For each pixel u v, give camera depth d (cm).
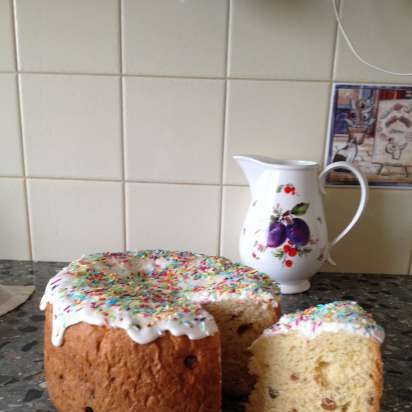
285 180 70
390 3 71
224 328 57
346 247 84
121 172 81
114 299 50
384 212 81
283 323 50
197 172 80
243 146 79
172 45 74
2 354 59
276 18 73
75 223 84
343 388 47
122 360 45
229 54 74
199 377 46
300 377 48
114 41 74
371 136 78
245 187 81
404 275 85
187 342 45
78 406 47
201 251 84
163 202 82
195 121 78
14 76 77
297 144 78
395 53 74
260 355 50
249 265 74
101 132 79
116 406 45
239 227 83
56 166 81
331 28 73
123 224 83
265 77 75
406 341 64
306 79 75
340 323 47
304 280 77
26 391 52
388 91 75
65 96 77
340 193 80
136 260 67
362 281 83
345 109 76
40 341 62
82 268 61
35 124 79
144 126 78
